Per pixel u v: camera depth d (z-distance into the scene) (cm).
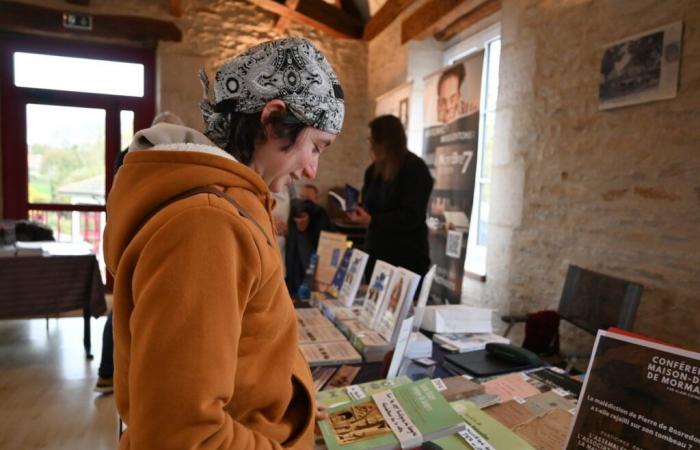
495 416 99
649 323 199
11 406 266
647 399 71
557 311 234
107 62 494
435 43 428
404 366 129
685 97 183
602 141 222
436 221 364
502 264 293
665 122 192
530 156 269
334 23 518
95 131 500
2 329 402
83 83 490
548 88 256
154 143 63
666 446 68
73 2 465
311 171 73
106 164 505
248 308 58
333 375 126
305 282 221
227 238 53
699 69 178
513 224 282
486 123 354
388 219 236
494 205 301
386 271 159
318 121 67
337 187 553
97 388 287
